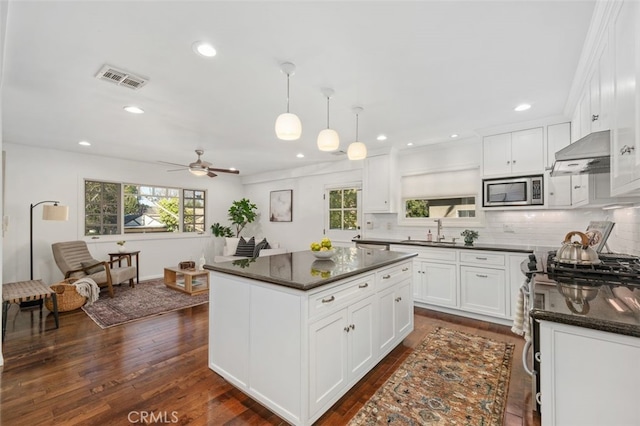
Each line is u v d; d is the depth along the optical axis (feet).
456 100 9.06
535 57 6.63
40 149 15.15
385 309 8.25
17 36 5.73
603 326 3.34
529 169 11.07
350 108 9.68
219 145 14.53
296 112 10.02
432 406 6.35
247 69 7.13
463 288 11.90
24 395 6.68
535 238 12.05
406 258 9.29
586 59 6.49
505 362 8.19
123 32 5.67
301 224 21.11
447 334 10.16
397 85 8.02
